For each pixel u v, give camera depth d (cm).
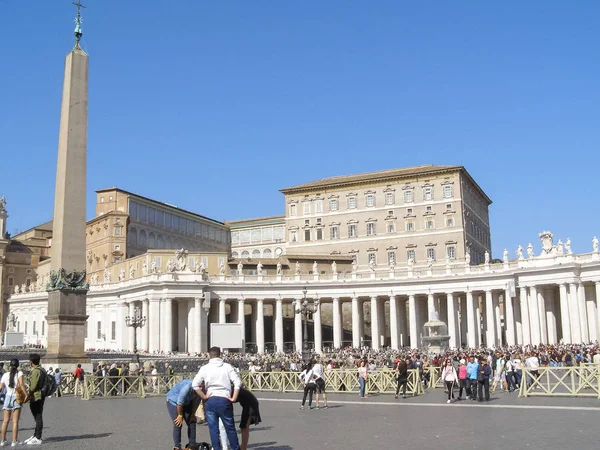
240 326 4706
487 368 2450
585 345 5538
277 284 7888
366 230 10144
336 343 7812
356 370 2955
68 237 3325
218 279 7812
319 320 7869
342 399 2656
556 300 7150
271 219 12331
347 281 7869
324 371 3048
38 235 12319
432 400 2527
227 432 1116
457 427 1702
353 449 1393
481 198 11362
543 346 5394
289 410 2241
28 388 1619
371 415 2031
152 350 7350
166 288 7475
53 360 3216
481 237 10938
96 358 5331
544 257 6731
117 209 10088
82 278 3344
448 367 2427
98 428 1795
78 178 3372
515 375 2905
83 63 3422
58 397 2931
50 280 3366
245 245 12581
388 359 4572
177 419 1288
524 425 1705
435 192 9819
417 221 9856
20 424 1912
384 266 9944
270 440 1543
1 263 10988
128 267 9169
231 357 5338
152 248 10600
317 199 10562
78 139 3375
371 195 10194
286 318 9175
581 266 6431
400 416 1988
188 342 7506
